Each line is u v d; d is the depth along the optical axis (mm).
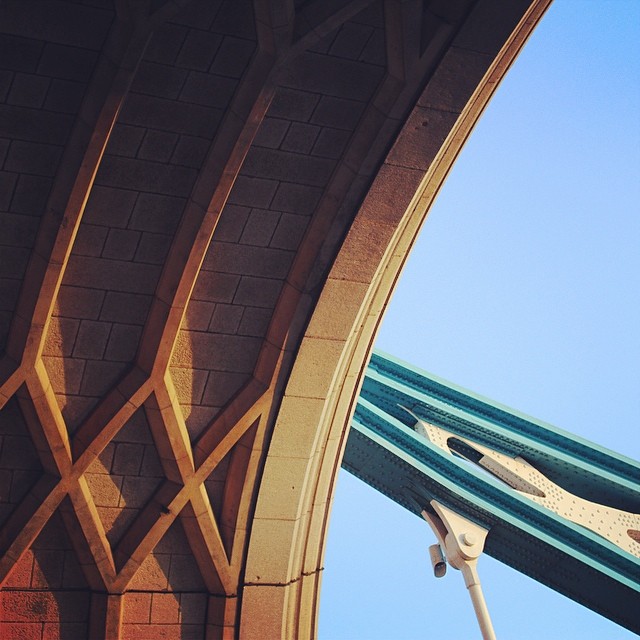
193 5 16891
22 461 21297
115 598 22031
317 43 17812
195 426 21844
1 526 21500
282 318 20922
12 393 20234
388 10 17406
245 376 21734
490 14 17469
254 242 20406
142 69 17734
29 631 21719
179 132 18672
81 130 17828
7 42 16891
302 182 19828
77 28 16859
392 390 34156
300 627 23656
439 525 30000
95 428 20969
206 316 21031
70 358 20719
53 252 18984
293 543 22781
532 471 35031
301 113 18922
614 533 33875
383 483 31172
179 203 19516
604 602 33062
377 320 22719
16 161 18328
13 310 19984
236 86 18250
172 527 22375
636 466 36500
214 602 22500
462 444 35688
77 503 21391
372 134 19062
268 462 21938
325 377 21391
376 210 19812
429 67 18156
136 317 20703
